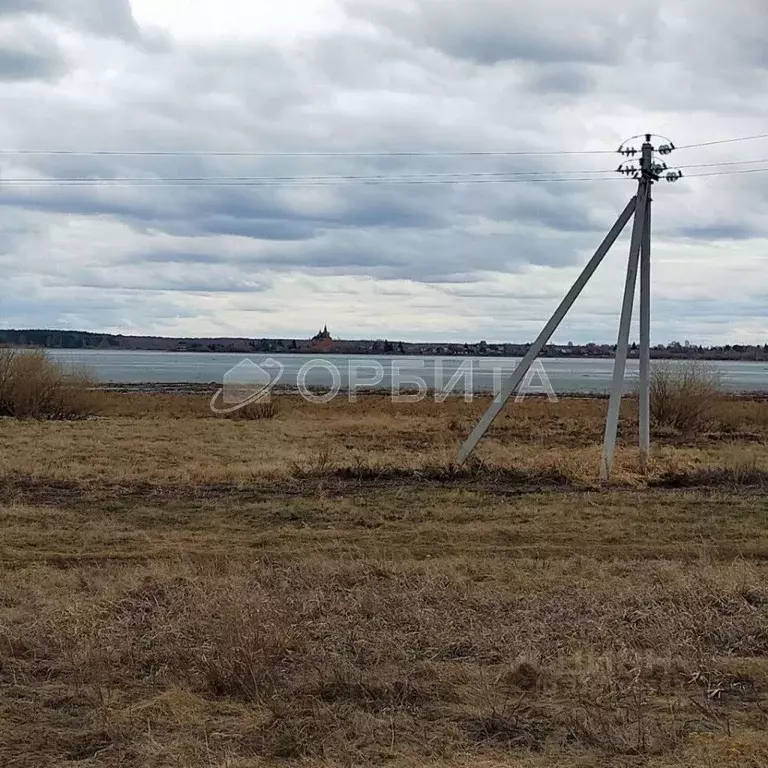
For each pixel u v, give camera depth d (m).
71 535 12.34
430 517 13.85
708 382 30.05
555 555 11.53
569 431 28.70
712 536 12.72
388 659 7.25
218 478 16.98
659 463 18.95
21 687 6.58
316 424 29.95
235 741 5.71
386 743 5.66
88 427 27.72
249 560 11.00
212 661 6.79
